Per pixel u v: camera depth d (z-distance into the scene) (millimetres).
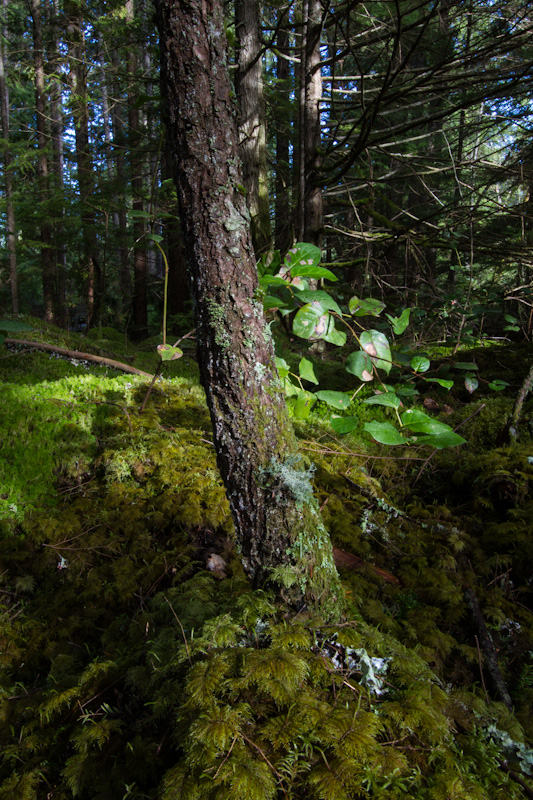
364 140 4340
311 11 4703
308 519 1487
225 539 2479
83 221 9086
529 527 2432
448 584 2189
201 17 1226
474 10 4551
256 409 1404
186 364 5320
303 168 4789
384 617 1904
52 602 2312
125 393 3783
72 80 9641
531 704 1709
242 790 1069
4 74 9570
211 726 1178
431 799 1156
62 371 4332
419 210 8922
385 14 6492
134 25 7500
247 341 1380
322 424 3633
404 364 2496
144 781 1274
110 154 8695
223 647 1419
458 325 5156
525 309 5828
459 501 2988
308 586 1494
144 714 1455
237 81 5152
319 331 1559
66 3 8781
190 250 1365
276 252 1646
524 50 5809
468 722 1476
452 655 1887
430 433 1376
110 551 2500
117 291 12508
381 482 3176
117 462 2939
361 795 1141
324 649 1465
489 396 3877
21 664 2023
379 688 1396
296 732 1200
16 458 2865
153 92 9148
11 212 8508
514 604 2203
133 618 2012
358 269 7832
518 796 1276
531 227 6012
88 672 1600
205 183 1297
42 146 9969
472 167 5438
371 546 2500
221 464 1476
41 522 2578
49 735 1554
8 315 5973
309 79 4824
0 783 1485
